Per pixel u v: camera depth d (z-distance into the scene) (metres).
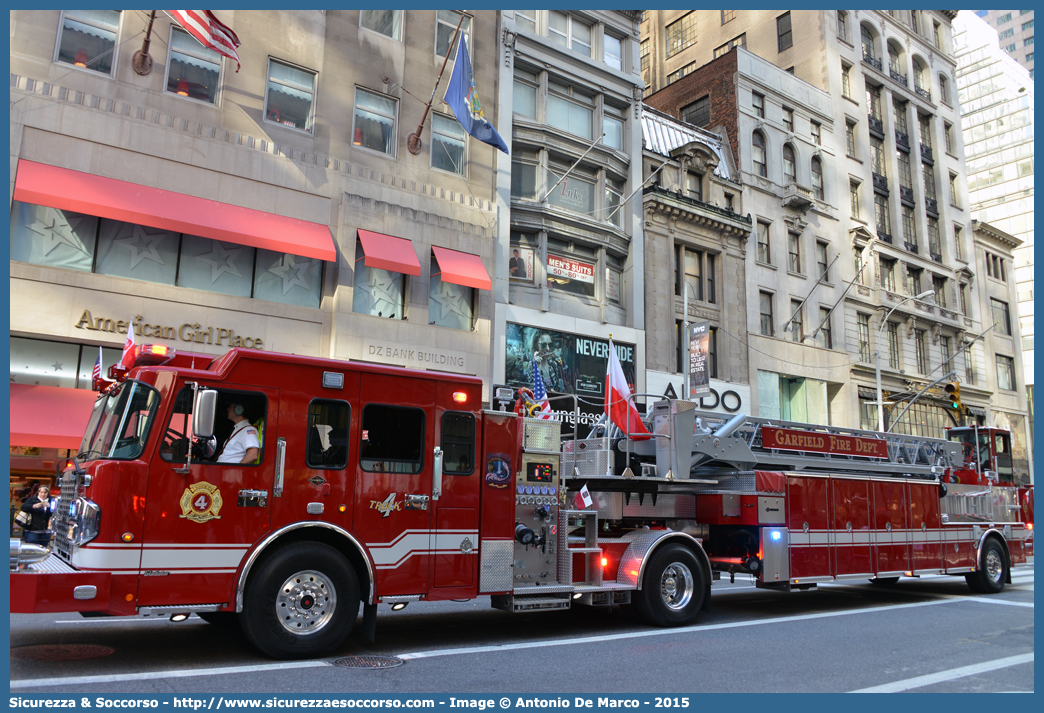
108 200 16.03
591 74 27.00
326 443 7.22
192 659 6.65
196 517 6.48
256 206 18.56
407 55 22.09
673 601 9.43
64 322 15.87
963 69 82.81
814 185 36.66
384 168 20.95
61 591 5.87
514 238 24.44
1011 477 17.44
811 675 6.71
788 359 32.41
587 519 8.99
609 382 10.88
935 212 44.34
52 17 16.52
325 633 6.82
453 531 7.76
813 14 39.78
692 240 29.64
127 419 6.64
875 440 13.05
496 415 8.35
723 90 34.56
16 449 15.73
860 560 11.43
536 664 6.84
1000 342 46.56
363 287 20.28
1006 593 14.05
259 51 19.38
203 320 17.64
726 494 10.34
